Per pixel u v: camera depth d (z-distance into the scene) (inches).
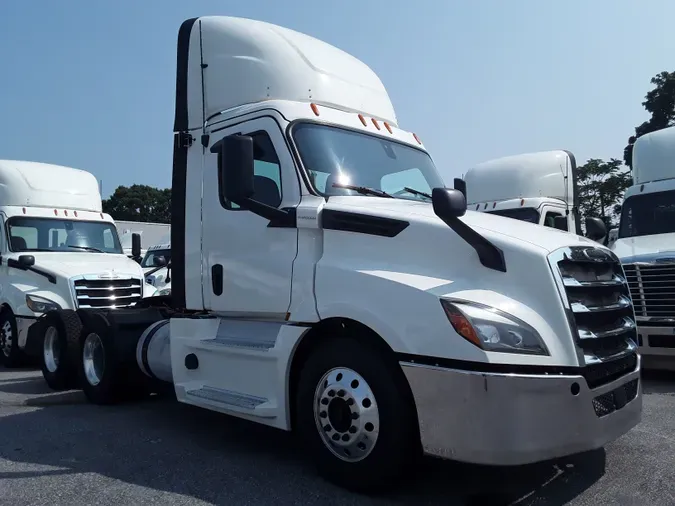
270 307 178.9
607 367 153.3
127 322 263.6
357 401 153.6
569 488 157.9
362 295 154.0
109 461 185.9
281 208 180.4
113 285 391.2
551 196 497.0
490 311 139.1
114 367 256.4
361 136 204.4
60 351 294.7
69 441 207.9
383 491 154.8
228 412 183.9
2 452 196.1
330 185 183.0
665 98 1252.5
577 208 511.2
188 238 210.1
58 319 299.4
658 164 384.5
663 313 292.2
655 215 367.6
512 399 133.1
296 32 223.3
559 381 136.6
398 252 159.5
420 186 213.2
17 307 379.6
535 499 151.4
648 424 216.5
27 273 390.6
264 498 154.6
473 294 143.3
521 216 473.4
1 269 406.3
